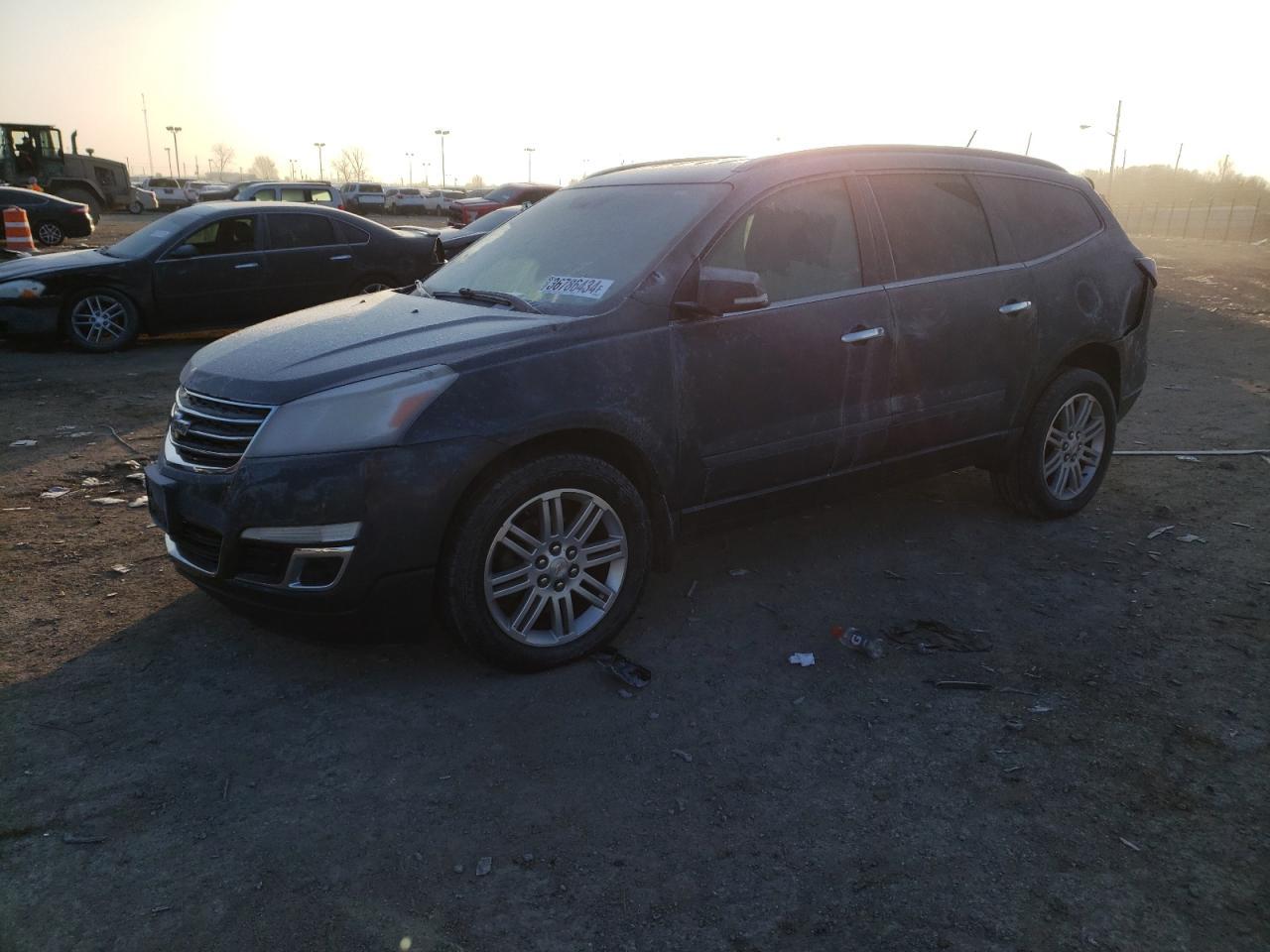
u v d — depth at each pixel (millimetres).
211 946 2318
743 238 3928
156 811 2814
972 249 4609
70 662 3670
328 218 11117
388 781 2957
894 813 2809
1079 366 5168
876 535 5004
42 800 2855
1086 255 5031
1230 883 2520
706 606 4180
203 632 3934
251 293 10766
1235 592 4289
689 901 2469
